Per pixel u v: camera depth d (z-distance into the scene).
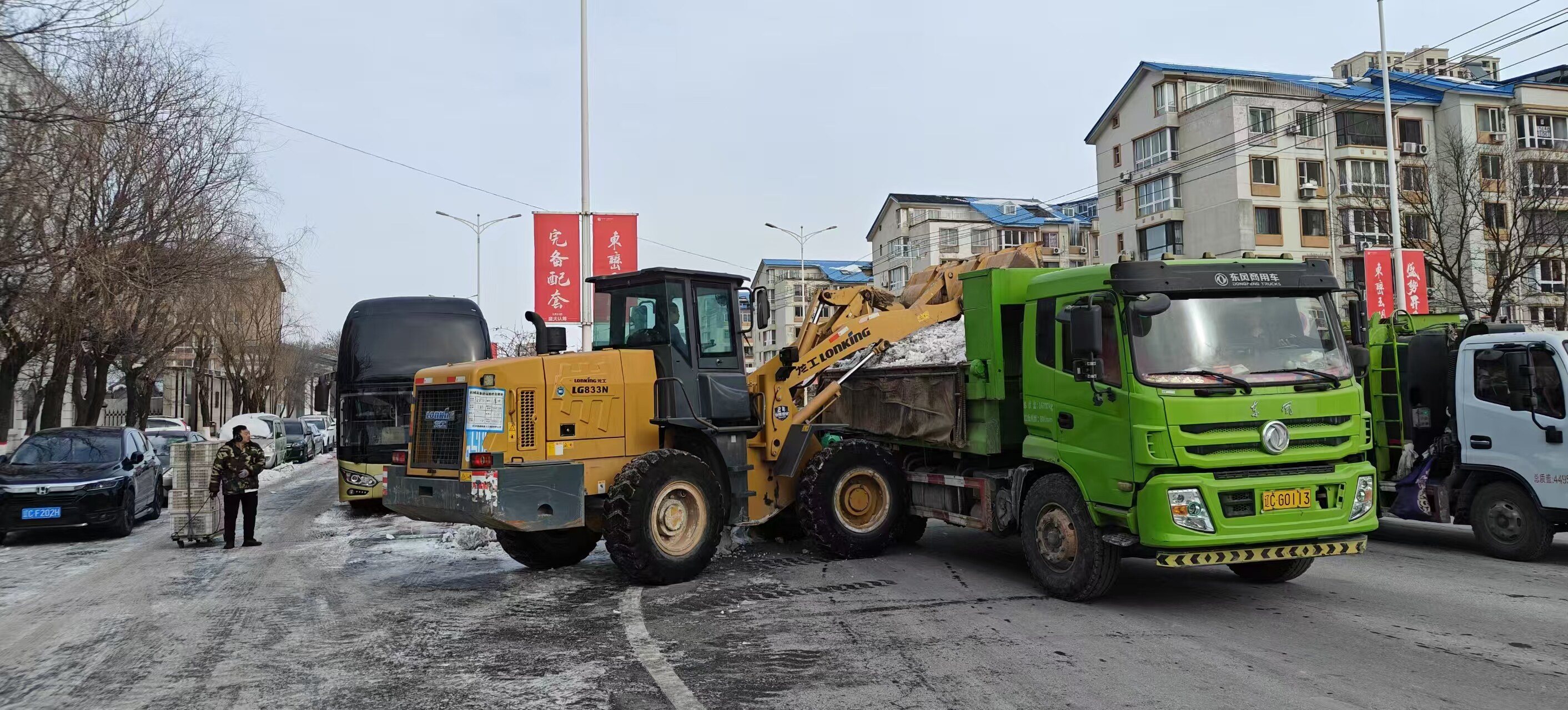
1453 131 39.47
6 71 13.20
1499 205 36.41
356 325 16.30
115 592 9.05
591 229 17.61
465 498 8.23
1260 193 42.69
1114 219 50.34
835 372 10.75
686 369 9.52
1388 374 10.61
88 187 19.20
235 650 6.62
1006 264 9.96
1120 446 6.98
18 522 12.55
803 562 9.77
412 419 9.16
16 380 20.52
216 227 22.64
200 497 12.26
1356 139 43.28
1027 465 8.45
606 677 5.70
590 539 10.15
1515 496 9.28
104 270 19.12
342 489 15.88
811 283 85.00
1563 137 44.50
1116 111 50.16
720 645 6.42
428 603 8.17
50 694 5.67
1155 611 7.21
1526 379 9.12
